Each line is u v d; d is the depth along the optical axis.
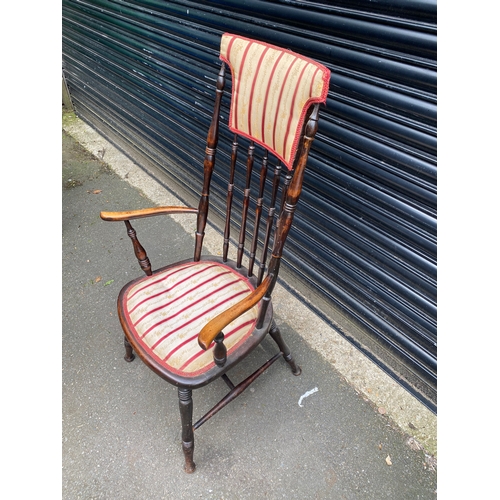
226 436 1.55
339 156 1.45
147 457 1.49
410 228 1.36
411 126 1.18
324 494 1.39
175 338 1.25
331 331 1.95
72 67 3.45
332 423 1.59
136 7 2.11
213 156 1.37
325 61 1.31
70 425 1.57
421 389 1.67
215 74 1.86
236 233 2.46
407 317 1.54
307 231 1.79
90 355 1.83
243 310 1.06
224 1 1.53
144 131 2.84
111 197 2.87
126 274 2.25
